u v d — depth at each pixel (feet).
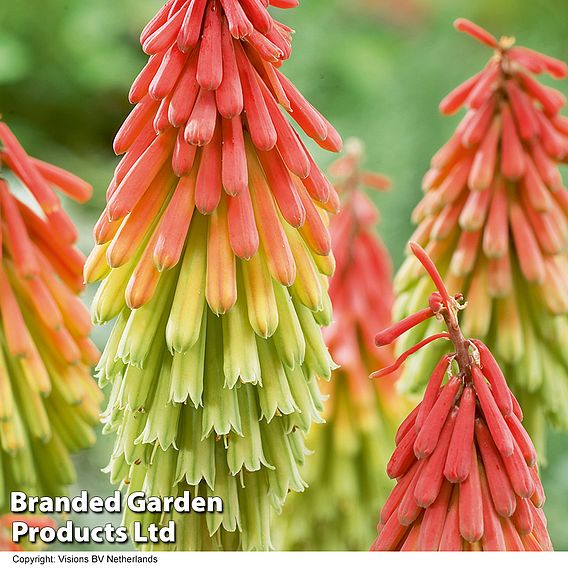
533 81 3.26
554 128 3.29
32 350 3.12
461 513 2.83
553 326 3.28
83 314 3.17
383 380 3.52
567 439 4.18
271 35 2.88
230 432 2.93
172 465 2.97
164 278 2.92
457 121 5.49
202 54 2.85
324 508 3.43
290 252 2.88
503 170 3.24
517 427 2.84
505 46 3.27
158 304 2.92
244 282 2.90
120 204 2.87
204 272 2.90
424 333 3.26
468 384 2.85
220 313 2.87
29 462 3.14
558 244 3.25
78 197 3.16
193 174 2.89
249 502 2.97
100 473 3.99
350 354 3.50
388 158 5.35
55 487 3.20
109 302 2.92
